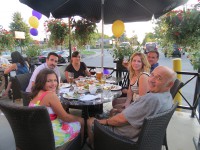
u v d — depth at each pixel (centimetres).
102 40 355
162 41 316
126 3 358
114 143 146
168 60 828
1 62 511
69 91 235
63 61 693
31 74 299
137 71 237
